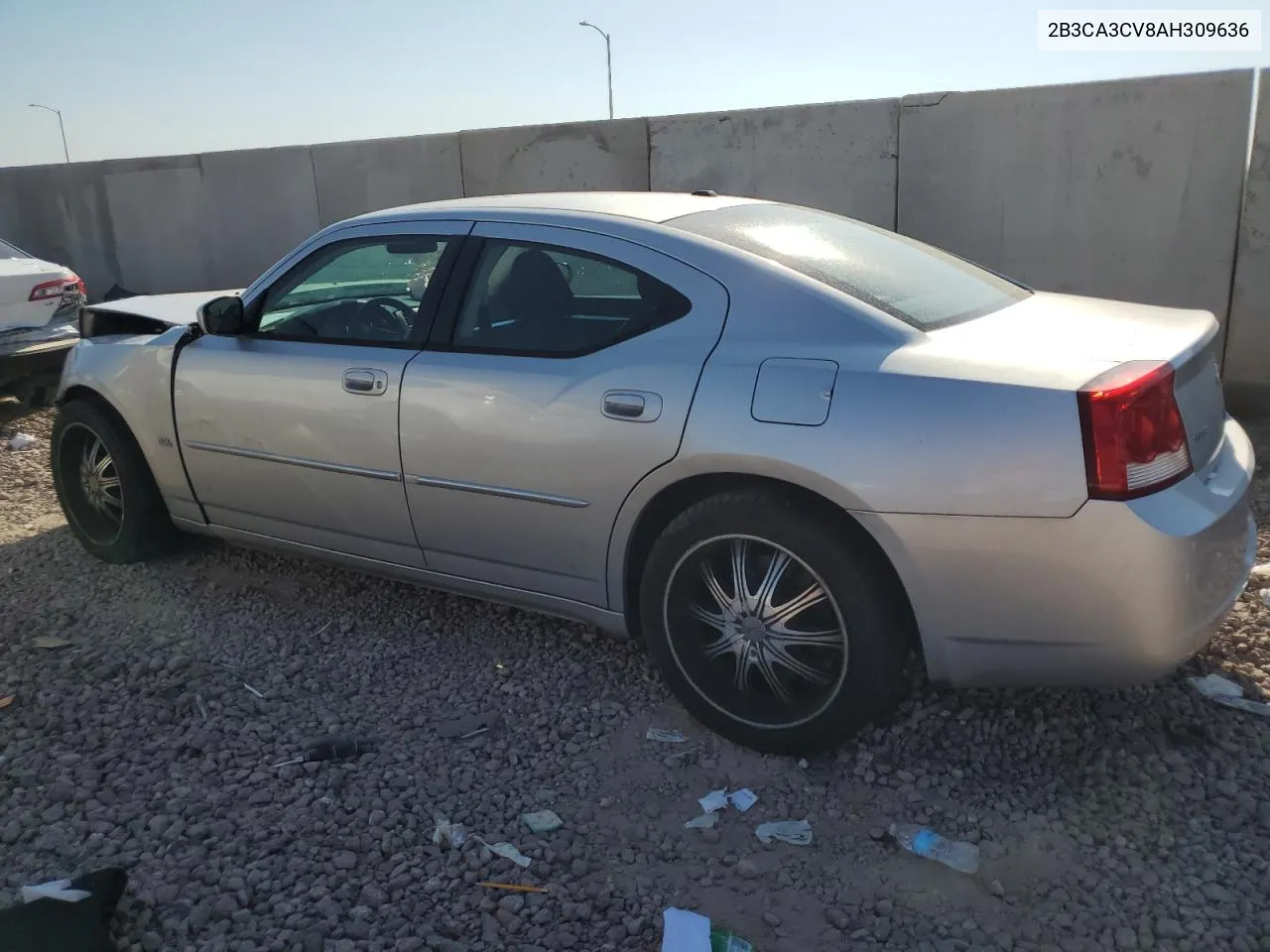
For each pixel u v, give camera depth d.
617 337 3.38
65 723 3.54
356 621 4.32
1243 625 3.88
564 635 4.13
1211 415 3.13
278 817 3.00
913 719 3.40
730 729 3.29
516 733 3.46
